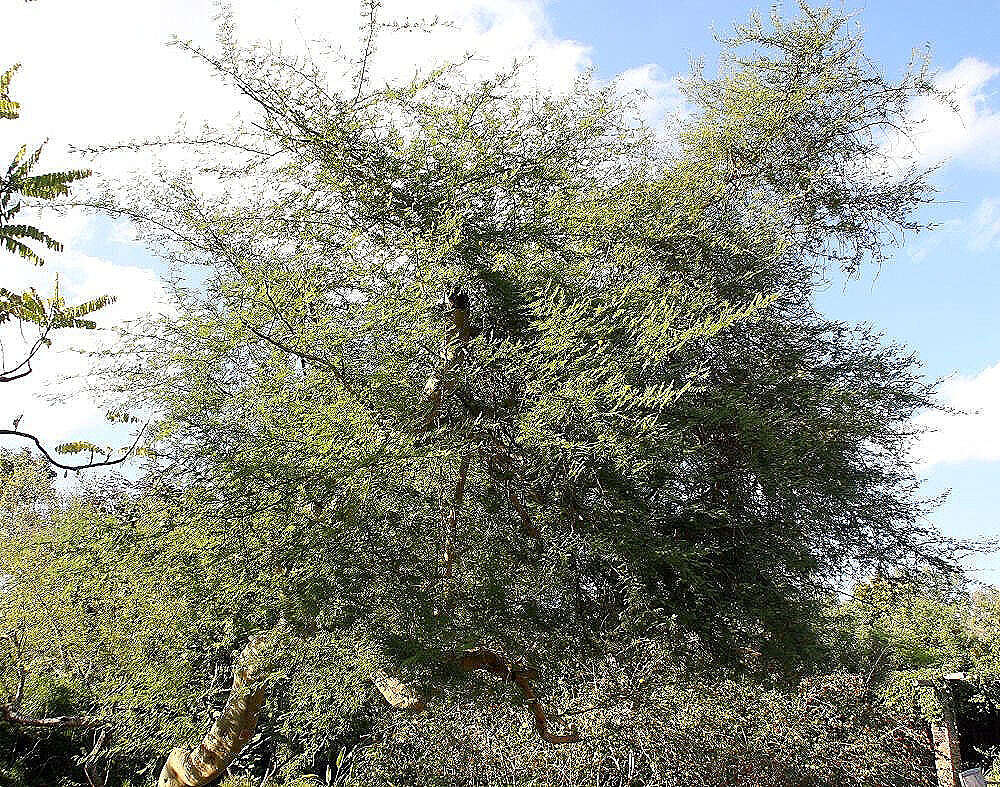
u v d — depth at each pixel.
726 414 4.48
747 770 7.66
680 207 5.02
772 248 5.13
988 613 10.94
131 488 4.52
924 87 5.59
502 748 6.43
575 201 4.75
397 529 3.95
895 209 5.66
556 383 3.94
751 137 5.54
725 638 4.71
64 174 1.64
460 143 4.65
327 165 4.59
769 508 4.81
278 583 3.74
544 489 4.08
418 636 3.76
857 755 8.87
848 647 5.66
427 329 3.97
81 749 6.86
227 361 4.37
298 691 4.15
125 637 4.50
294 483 3.79
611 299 4.27
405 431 3.89
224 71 4.59
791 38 5.71
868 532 5.34
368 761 5.88
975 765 12.08
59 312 1.69
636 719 6.25
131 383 4.42
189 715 4.77
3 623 5.74
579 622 4.37
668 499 4.53
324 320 4.12
